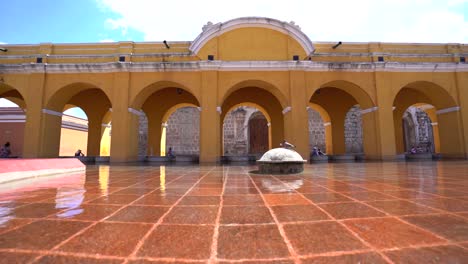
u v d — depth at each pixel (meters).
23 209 2.65
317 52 12.44
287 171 6.46
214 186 4.28
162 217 2.35
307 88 11.91
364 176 5.58
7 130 19.09
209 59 11.89
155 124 15.59
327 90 15.53
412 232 1.90
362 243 1.70
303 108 11.59
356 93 12.81
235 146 20.03
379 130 11.79
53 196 3.38
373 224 2.10
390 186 4.09
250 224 2.12
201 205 2.83
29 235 1.85
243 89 15.25
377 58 12.17
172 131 20.77
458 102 12.26
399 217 2.30
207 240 1.77
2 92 13.41
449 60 12.41
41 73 11.77
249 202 2.97
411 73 12.23
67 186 4.31
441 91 12.52
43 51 12.15
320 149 20.44
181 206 2.79
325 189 3.86
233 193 3.58
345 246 1.65
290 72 11.79
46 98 11.78
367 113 12.68
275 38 12.12
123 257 1.49
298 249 1.60
